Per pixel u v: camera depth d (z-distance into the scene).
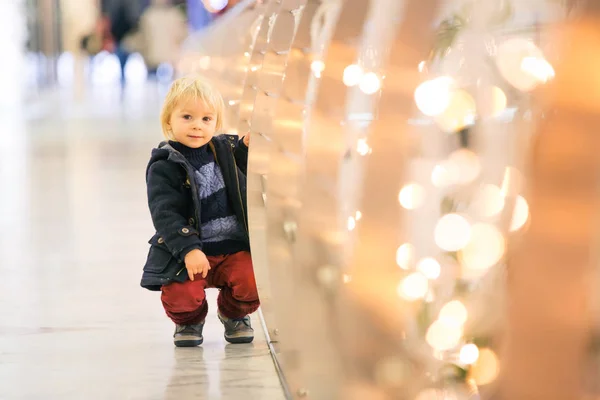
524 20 2.47
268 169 2.94
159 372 3.41
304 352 2.71
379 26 2.68
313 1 2.89
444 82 2.66
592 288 1.92
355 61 2.71
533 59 2.39
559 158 1.89
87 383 3.30
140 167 11.20
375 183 2.63
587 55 1.86
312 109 2.73
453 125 2.69
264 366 3.45
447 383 2.42
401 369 2.46
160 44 28.78
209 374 3.36
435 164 2.70
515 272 1.98
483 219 2.58
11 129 17.12
